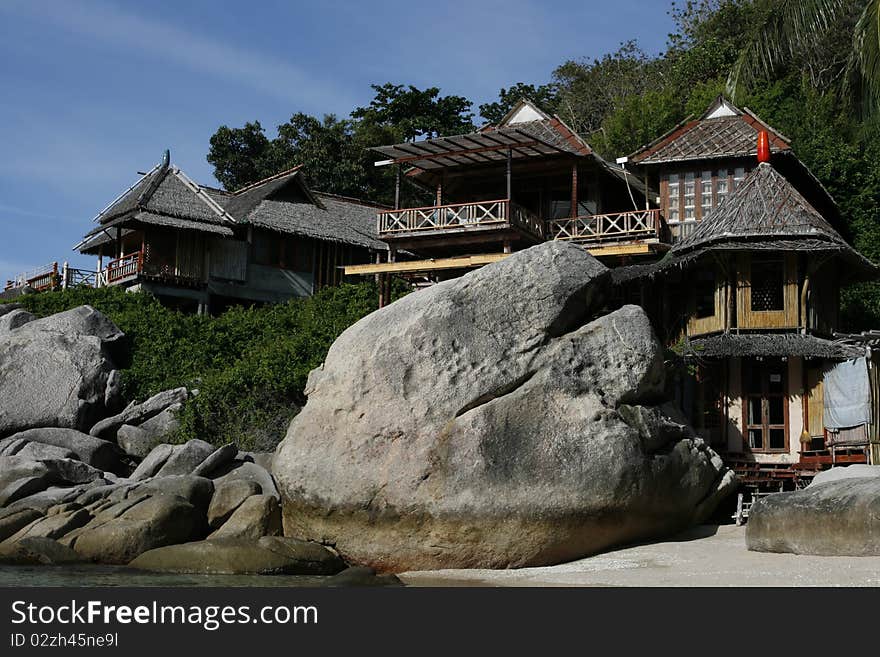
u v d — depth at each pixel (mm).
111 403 26688
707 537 16734
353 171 49562
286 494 16906
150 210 35469
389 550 15812
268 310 33188
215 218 36969
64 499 18547
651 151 30297
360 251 41250
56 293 34188
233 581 14547
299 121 51969
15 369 26062
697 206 29875
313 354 26562
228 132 52281
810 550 13820
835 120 36188
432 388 16172
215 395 25453
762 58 26703
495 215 30172
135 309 32750
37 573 15297
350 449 16312
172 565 15531
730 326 22312
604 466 15570
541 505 15312
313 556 15656
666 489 16484
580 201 32375
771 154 28266
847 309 29391
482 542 15367
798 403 21734
